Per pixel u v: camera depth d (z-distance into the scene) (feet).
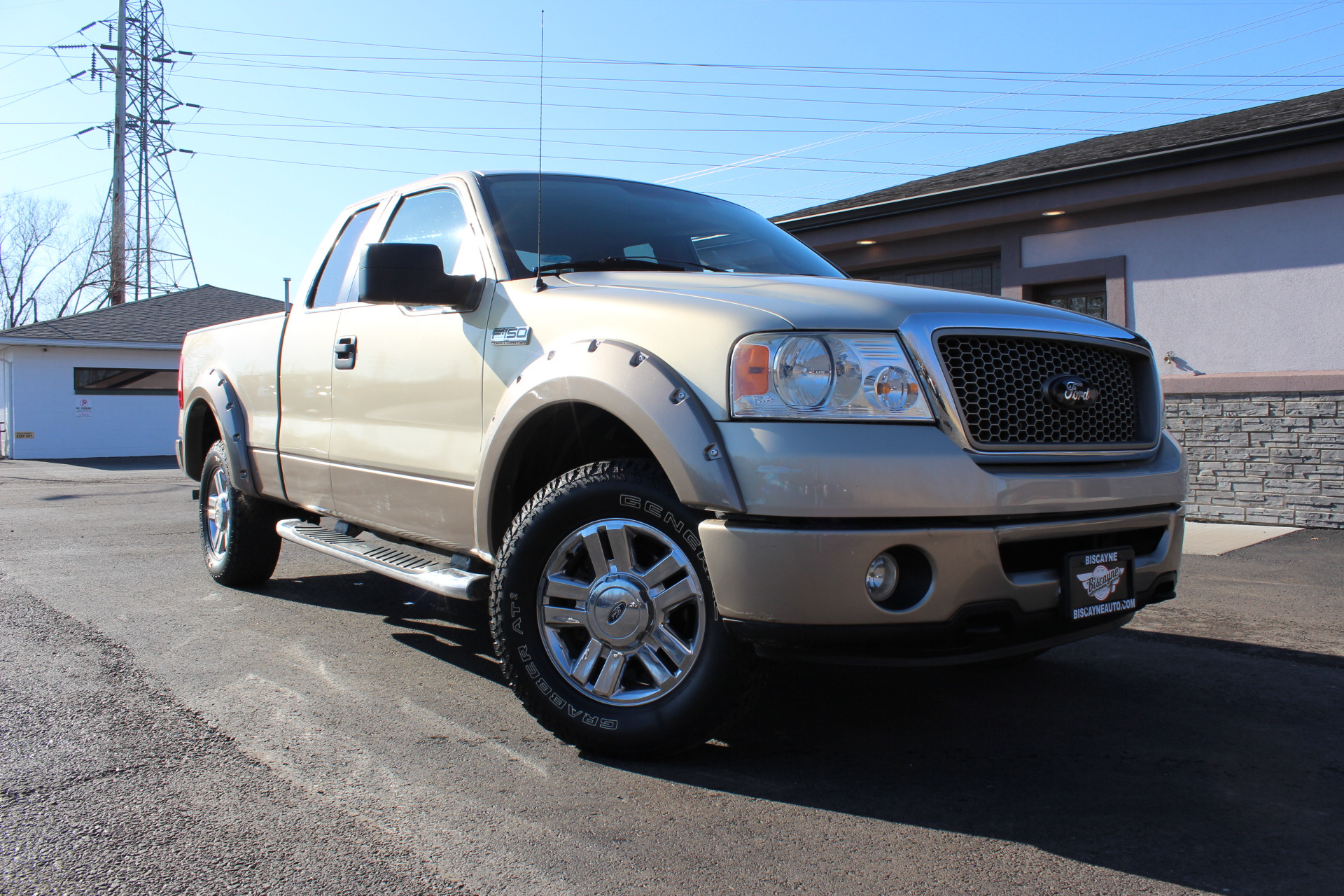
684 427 8.34
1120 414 9.79
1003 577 8.26
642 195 13.66
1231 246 28.55
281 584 18.28
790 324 8.36
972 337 8.67
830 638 7.95
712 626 8.63
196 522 29.35
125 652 13.21
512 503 10.57
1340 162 25.29
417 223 13.51
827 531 7.84
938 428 8.25
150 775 8.91
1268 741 10.15
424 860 7.30
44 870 7.11
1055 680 12.41
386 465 12.52
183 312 90.99
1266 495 26.04
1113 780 9.02
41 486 46.16
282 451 15.39
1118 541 9.42
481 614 15.96
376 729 10.19
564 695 9.42
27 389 79.41
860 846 7.61
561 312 10.09
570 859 7.32
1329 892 6.91
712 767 9.23
